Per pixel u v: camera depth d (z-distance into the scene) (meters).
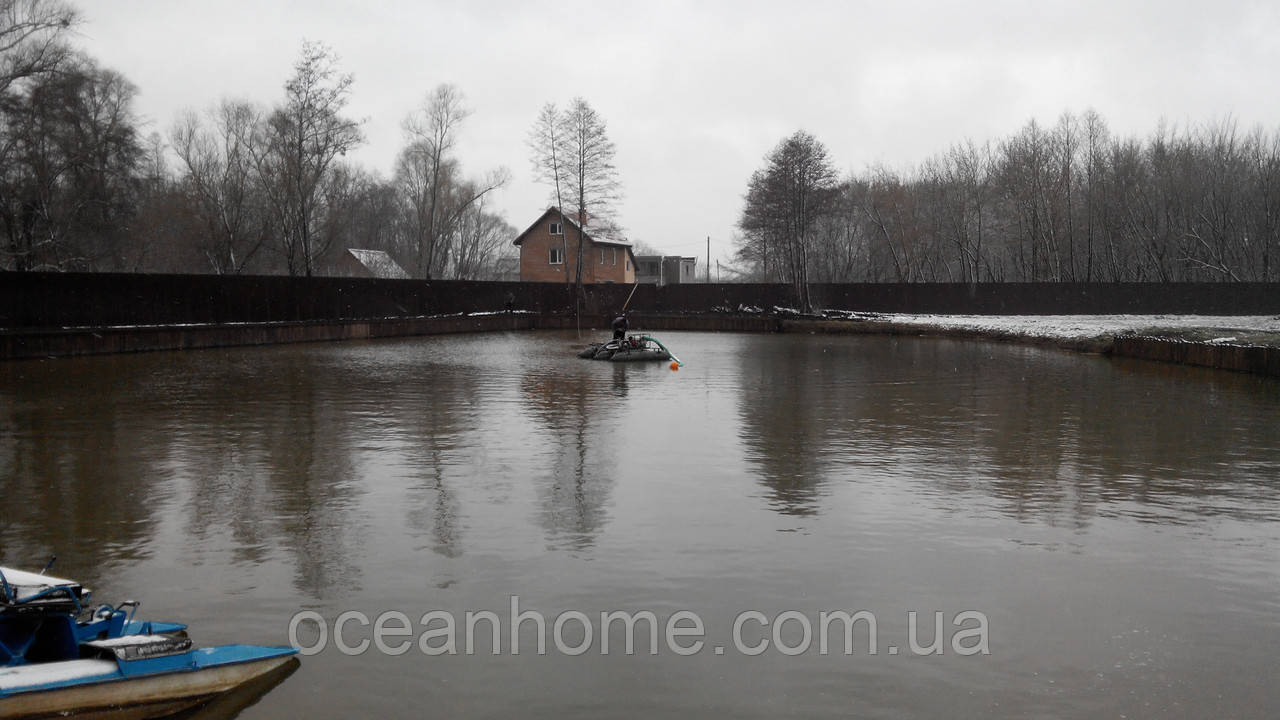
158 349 28.89
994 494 9.85
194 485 10.08
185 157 44.78
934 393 18.97
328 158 40.97
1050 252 57.91
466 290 46.31
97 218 37.16
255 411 15.69
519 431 13.75
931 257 64.19
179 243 45.66
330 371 23.25
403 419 14.88
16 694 4.59
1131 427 14.40
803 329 46.16
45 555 7.62
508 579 7.10
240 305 33.47
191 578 7.09
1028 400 17.84
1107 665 5.70
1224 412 16.17
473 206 75.12
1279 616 6.47
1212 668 5.67
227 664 5.34
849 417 15.41
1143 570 7.40
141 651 5.06
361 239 77.62
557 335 42.97
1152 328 33.91
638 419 15.05
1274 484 10.38
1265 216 50.81
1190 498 9.73
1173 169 55.28
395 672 5.56
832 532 8.38
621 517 8.83
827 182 55.72
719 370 24.38
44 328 27.06
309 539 8.08
